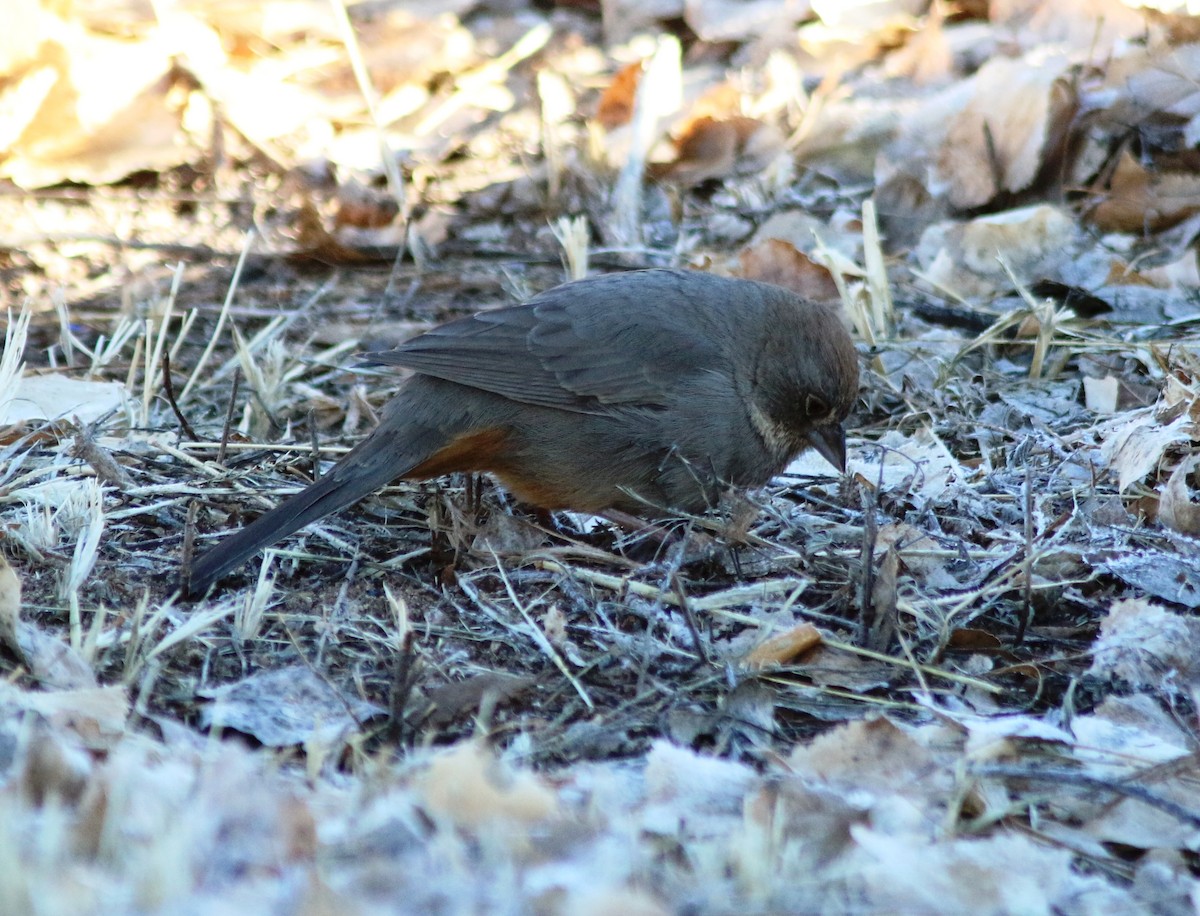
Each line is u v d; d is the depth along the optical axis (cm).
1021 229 1475
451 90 1959
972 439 1173
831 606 906
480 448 1010
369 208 1647
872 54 1986
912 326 1389
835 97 1814
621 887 527
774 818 606
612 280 1069
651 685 810
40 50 1762
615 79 1836
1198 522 967
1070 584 916
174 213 1706
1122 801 678
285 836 563
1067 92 1593
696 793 654
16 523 949
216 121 1814
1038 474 1068
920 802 674
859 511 1041
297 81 1938
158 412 1259
